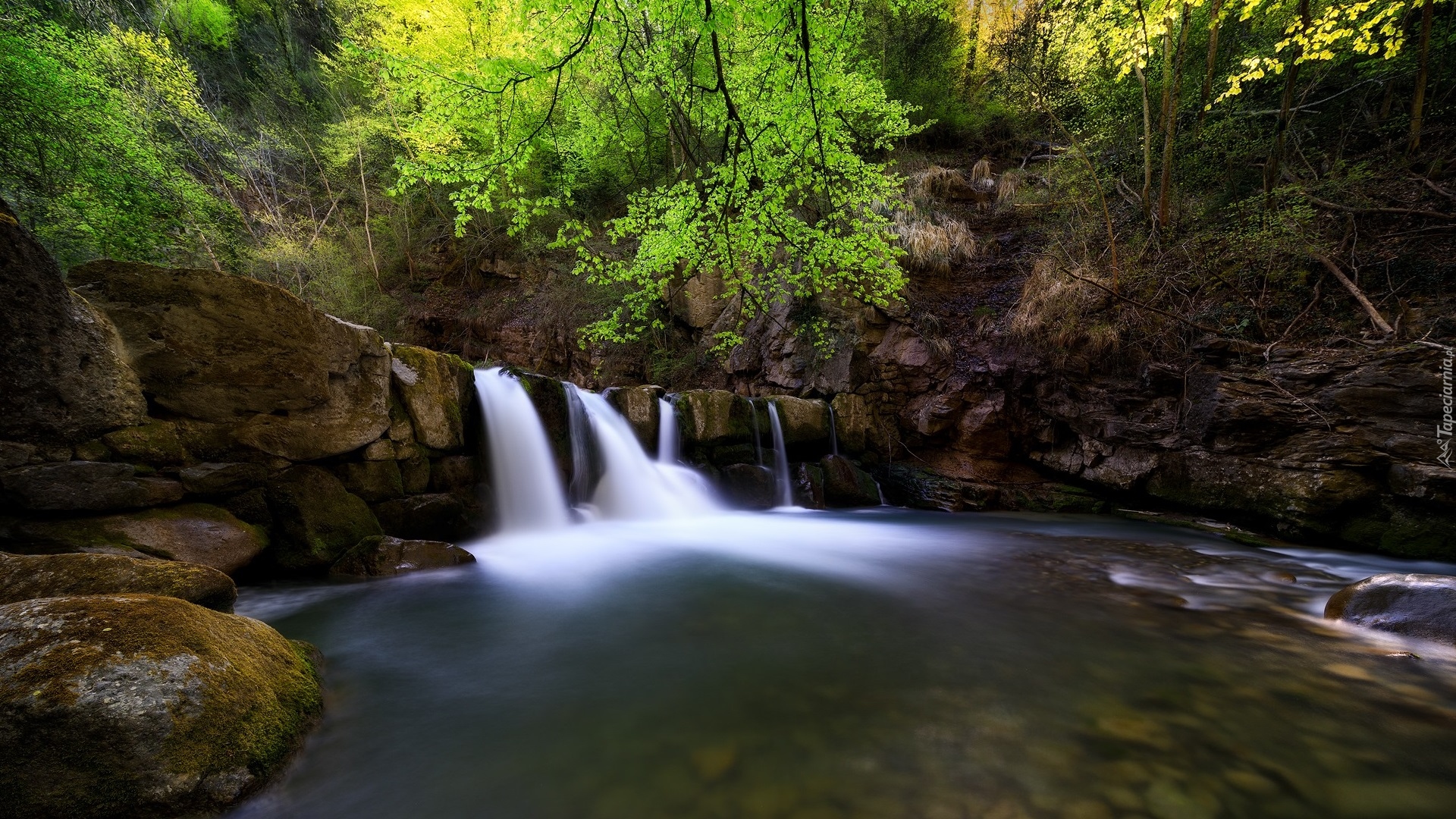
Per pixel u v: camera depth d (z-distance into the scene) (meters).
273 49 22.56
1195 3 7.39
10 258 3.55
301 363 4.93
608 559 5.91
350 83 17.98
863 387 10.91
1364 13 8.15
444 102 5.30
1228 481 7.29
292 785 2.12
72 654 1.92
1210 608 4.29
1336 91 9.61
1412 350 6.09
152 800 1.76
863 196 8.09
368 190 17.86
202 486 4.37
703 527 7.76
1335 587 4.84
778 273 9.84
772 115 6.21
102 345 4.02
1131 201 10.55
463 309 17.44
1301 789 2.10
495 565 5.43
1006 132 16.02
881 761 2.28
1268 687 2.94
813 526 7.97
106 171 10.29
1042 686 2.97
